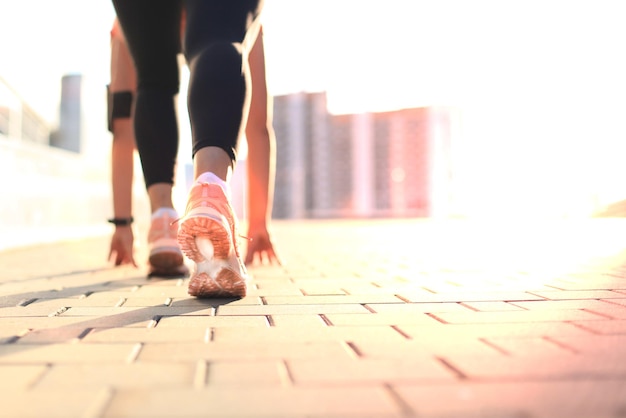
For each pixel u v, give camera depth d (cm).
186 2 204
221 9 194
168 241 279
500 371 107
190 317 167
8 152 597
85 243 698
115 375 106
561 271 292
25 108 1546
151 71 262
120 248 344
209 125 180
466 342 131
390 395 94
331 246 577
